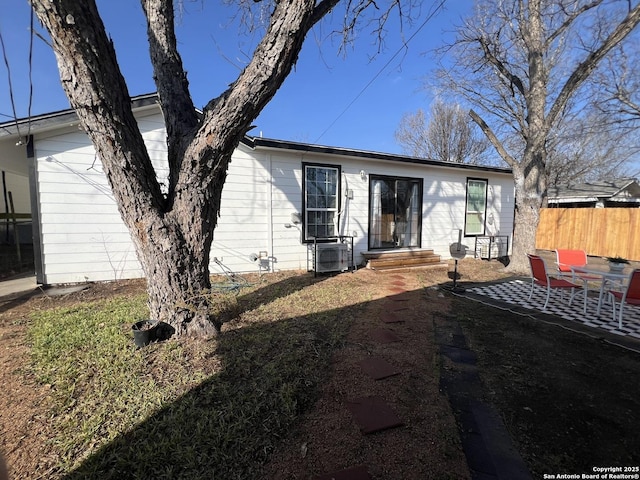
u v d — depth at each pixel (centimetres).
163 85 309
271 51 262
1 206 1049
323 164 745
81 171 558
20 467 161
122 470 158
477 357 305
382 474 159
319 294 514
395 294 542
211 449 172
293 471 159
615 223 1062
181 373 250
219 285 540
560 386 253
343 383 246
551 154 1700
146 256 308
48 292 510
